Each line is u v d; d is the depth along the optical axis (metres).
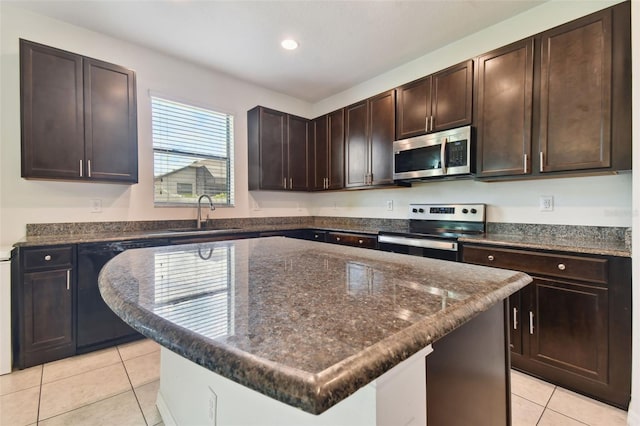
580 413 1.57
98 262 2.24
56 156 2.27
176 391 1.37
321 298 0.74
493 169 2.29
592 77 1.83
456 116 2.51
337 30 2.63
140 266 1.14
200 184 3.41
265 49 2.95
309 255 1.41
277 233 3.44
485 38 2.63
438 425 0.75
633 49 1.47
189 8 2.33
